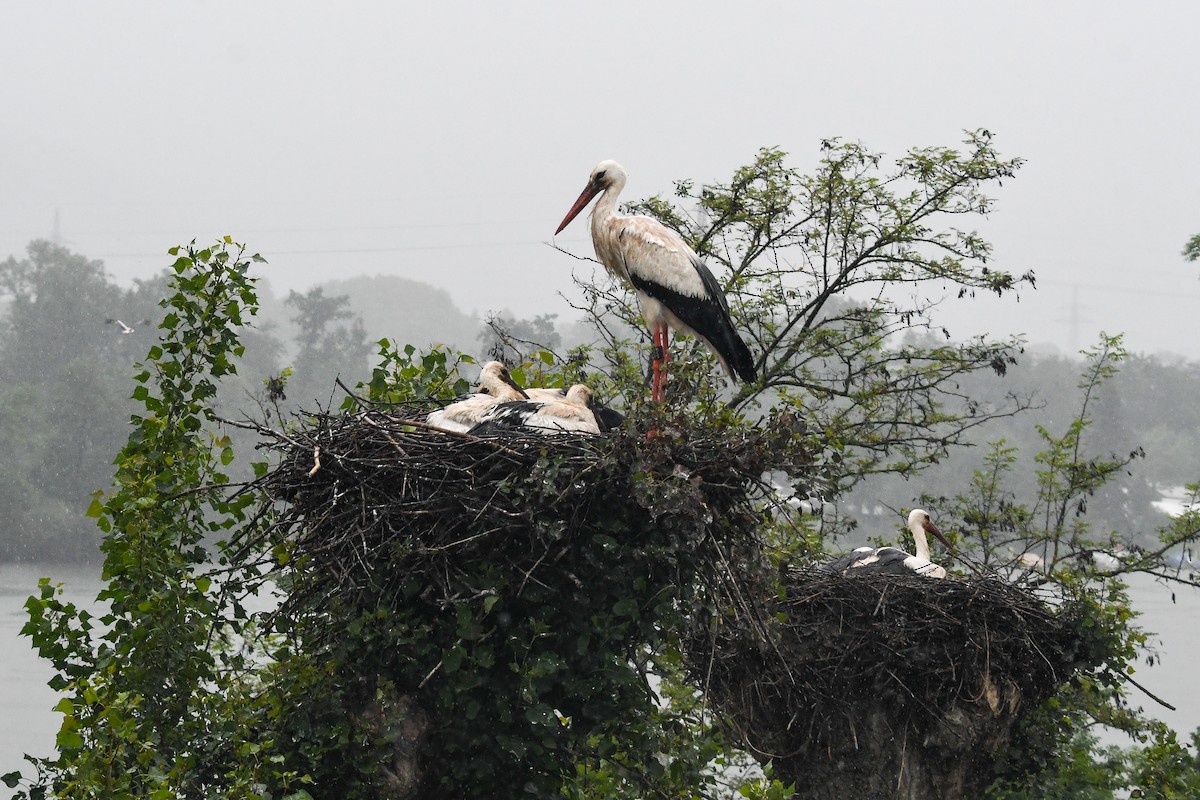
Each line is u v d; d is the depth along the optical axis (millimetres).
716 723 14805
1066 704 16641
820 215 20703
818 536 15828
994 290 20359
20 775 10086
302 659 10367
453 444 9883
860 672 13562
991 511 20734
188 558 11062
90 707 9844
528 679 9742
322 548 9758
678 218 21328
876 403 20609
